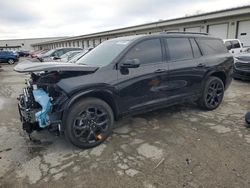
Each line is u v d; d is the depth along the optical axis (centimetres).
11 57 2827
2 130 466
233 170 305
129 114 420
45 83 366
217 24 2014
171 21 2375
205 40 539
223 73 558
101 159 345
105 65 391
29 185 289
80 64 413
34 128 370
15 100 736
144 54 430
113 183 288
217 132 425
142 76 416
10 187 286
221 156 340
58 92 362
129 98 410
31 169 323
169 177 296
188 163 326
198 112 537
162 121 486
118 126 465
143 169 315
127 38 453
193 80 496
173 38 479
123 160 340
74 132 360
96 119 378
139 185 283
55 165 332
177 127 453
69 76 363
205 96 529
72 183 291
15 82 1148
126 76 399
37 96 361
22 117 392
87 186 284
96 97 385
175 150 363
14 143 405
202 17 2036
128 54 411
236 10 1750
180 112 538
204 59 515
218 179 288
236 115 513
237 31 1858
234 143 380
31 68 343
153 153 357
